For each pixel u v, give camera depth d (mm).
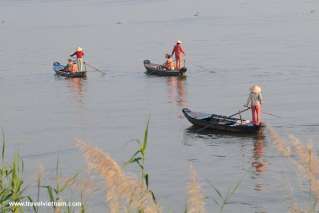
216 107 133000
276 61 195875
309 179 27109
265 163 83250
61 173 80062
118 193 23531
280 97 138375
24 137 108750
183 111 114312
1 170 39594
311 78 162125
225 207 66188
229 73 178250
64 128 116125
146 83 168000
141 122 118438
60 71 188125
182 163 86375
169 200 69125
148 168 84312
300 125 107625
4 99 154000
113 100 145125
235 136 101562
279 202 65938
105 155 23594
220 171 81312
